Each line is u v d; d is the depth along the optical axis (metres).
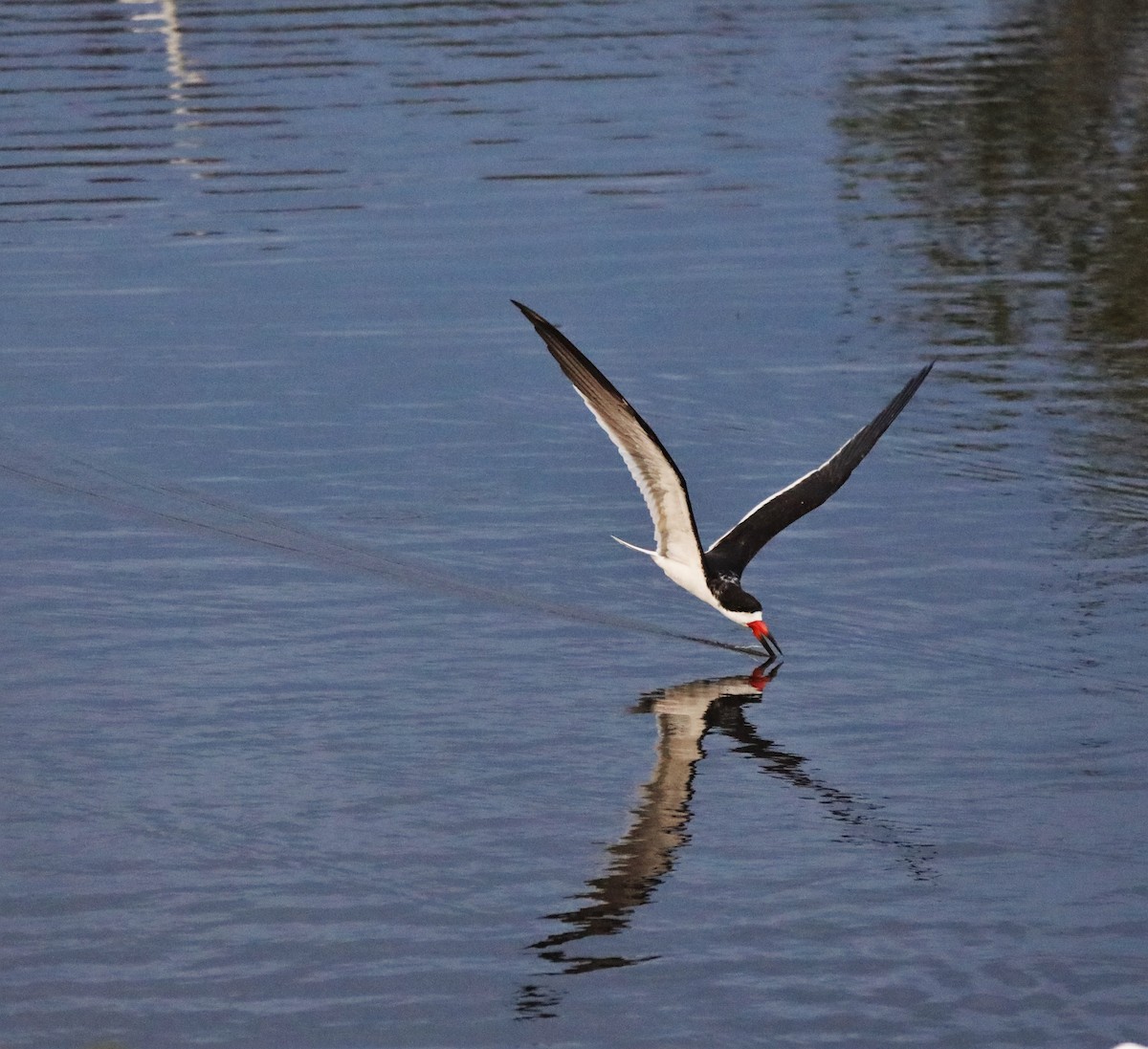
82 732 11.66
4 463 16.53
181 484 16.12
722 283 21.88
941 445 17.00
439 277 22.03
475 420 17.75
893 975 8.97
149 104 30.44
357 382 18.73
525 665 12.84
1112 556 14.45
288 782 11.05
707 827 10.50
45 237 23.59
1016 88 31.55
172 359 19.34
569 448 17.08
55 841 10.27
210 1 39.84
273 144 28.00
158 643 13.06
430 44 35.25
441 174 26.42
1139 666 12.57
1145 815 10.60
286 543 14.91
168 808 10.70
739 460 16.80
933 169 26.83
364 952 9.20
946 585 13.98
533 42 35.38
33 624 13.31
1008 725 11.79
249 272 22.27
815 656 12.93
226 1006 8.74
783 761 11.35
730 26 37.09
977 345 19.73
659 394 18.42
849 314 20.77
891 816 10.63
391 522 15.34
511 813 10.68
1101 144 28.03
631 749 11.53
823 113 29.94
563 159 27.19
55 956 9.15
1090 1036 8.48
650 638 13.31
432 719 11.95
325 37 35.91
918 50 34.75
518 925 9.46
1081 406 17.88
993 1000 8.76
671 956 9.16
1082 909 9.57
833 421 17.72
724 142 28.22
